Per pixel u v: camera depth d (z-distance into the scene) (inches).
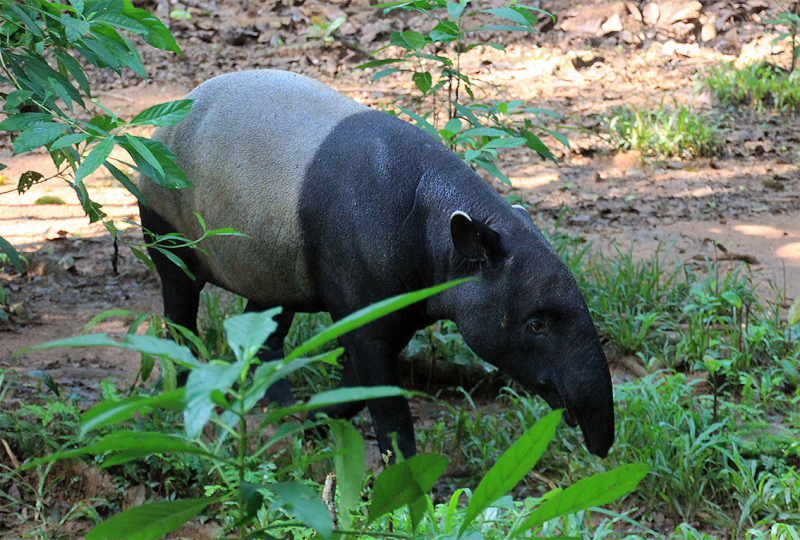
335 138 225.8
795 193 486.3
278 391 276.4
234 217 235.3
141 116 160.4
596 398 201.3
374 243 216.4
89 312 350.3
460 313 211.5
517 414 260.8
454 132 285.0
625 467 83.0
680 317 338.6
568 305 202.4
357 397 73.5
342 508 92.0
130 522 78.7
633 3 739.4
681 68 675.4
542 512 86.0
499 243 205.2
